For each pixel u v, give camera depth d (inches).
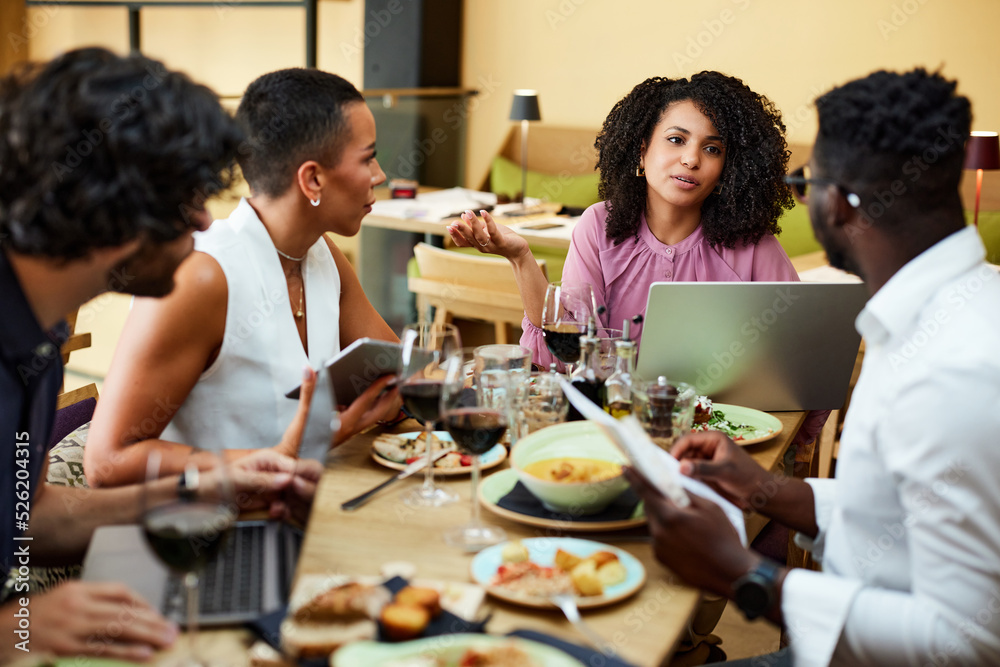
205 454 54.2
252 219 60.4
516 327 175.6
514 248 78.8
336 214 61.7
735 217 79.4
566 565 41.4
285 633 35.6
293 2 212.4
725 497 51.2
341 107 59.5
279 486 48.4
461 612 37.5
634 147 80.7
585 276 83.6
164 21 247.9
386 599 37.4
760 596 40.6
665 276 82.0
